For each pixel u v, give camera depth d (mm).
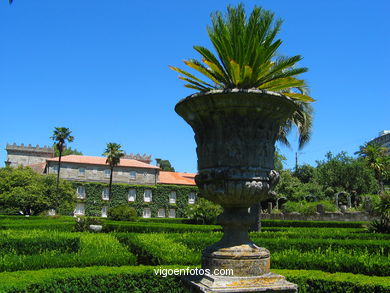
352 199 49844
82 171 50188
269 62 5066
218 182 4750
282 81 5148
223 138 4805
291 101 4957
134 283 6750
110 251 9477
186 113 5207
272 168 5035
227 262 4660
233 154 4707
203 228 19562
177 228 19641
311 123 18453
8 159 65125
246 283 4449
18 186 39469
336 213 30688
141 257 9641
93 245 10664
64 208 42438
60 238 10477
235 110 4711
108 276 6707
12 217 32531
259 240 10492
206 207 28141
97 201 49625
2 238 10109
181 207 52438
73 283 6441
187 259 8359
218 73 5301
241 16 5348
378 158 39938
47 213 42031
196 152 5297
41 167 55781
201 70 5379
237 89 4547
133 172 52125
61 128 42906
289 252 9117
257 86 5305
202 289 4363
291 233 14805
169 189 52594
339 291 6375
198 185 5129
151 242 10609
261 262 4750
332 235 14266
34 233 13273
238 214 4953
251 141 4773
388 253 9344
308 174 56812
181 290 6723
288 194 40469
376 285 6141
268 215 31688
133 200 51000
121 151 47312
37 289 5930
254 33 5199
